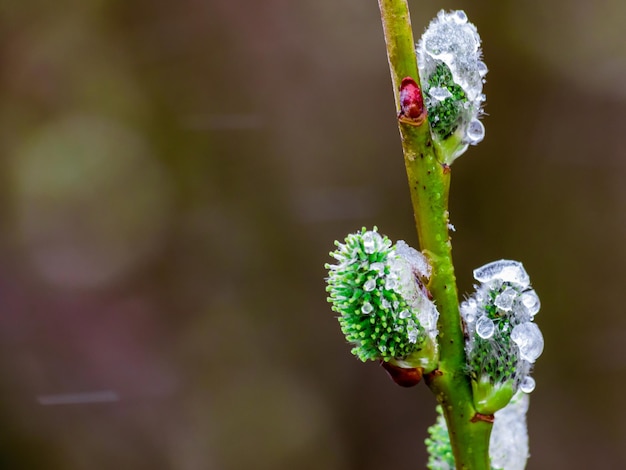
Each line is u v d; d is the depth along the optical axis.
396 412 0.86
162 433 0.87
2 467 0.83
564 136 0.88
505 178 0.88
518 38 0.89
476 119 0.30
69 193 0.94
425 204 0.30
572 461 0.82
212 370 0.89
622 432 0.82
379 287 0.29
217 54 0.94
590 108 0.88
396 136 0.92
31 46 0.94
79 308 0.92
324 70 0.94
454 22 0.30
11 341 0.89
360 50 0.93
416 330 0.29
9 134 0.93
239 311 0.90
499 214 0.87
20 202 0.93
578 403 0.83
